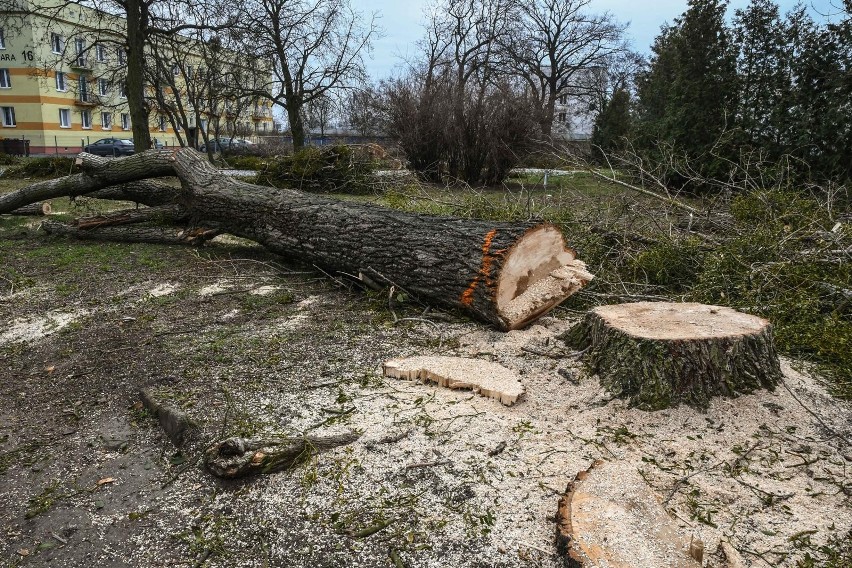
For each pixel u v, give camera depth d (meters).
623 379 2.76
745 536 1.92
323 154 11.73
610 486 2.01
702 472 2.27
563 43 29.45
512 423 2.61
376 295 4.52
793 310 3.73
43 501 2.22
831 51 10.10
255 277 5.40
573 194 8.53
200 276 5.41
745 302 4.02
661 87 15.12
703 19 11.80
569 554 1.71
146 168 6.88
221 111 23.52
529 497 2.12
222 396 2.90
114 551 1.95
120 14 16.28
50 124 32.25
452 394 2.89
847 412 2.72
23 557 1.93
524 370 3.12
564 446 2.43
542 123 14.87
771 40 11.14
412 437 2.50
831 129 9.84
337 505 2.11
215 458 2.31
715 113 11.49
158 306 4.48
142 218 7.09
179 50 19.22
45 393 3.07
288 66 20.34
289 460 2.33
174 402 2.81
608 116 20.86
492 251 3.71
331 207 5.20
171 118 20.80
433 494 2.14
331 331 3.88
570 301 4.55
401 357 3.38
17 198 7.44
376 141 18.25
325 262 5.07
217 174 6.56
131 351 3.56
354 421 2.62
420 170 14.98
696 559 1.70
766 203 5.70
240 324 4.05
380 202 10.12
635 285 4.86
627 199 6.57
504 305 3.75
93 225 7.00
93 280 5.24
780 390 2.81
